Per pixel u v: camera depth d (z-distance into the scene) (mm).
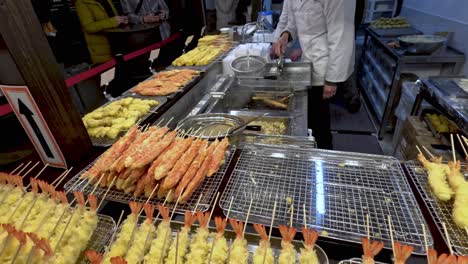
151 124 1873
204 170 1164
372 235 887
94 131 1712
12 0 1049
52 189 1058
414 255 822
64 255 854
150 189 1118
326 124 3346
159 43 4496
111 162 1208
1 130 2422
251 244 912
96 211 1010
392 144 3885
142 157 1185
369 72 5156
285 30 3467
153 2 4957
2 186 1137
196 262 856
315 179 1155
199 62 3004
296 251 862
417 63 3496
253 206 1037
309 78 2793
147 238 925
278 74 2775
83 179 1236
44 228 950
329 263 858
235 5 6055
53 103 1255
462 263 684
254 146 1412
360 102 5031
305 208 1010
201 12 5215
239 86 2688
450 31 3652
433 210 965
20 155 2248
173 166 1173
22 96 1192
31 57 1142
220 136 1433
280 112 2176
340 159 1271
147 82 2514
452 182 1044
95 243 954
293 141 1680
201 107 2117
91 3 3725
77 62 3818
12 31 1063
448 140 2383
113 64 3664
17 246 852
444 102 2287
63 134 1321
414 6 5016
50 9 3354
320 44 2883
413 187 1086
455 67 3404
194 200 1088
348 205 1010
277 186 1129
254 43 3506
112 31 3934
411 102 3215
